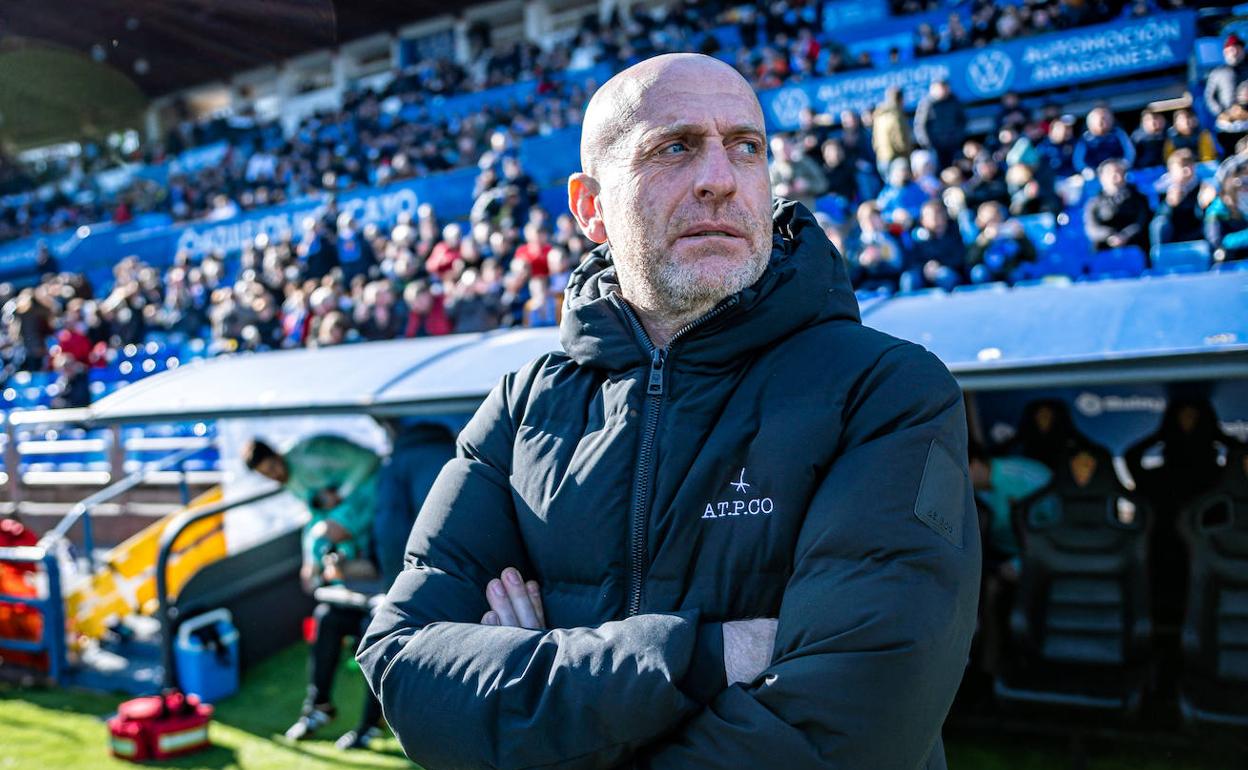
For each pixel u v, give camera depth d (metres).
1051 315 3.76
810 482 1.04
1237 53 8.45
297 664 5.86
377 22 21.33
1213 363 3.12
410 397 4.35
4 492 9.56
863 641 0.94
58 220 20.27
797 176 9.62
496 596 1.15
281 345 11.08
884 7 14.77
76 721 5.25
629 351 1.16
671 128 1.09
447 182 13.65
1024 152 8.50
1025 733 4.32
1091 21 11.54
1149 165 8.71
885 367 1.07
